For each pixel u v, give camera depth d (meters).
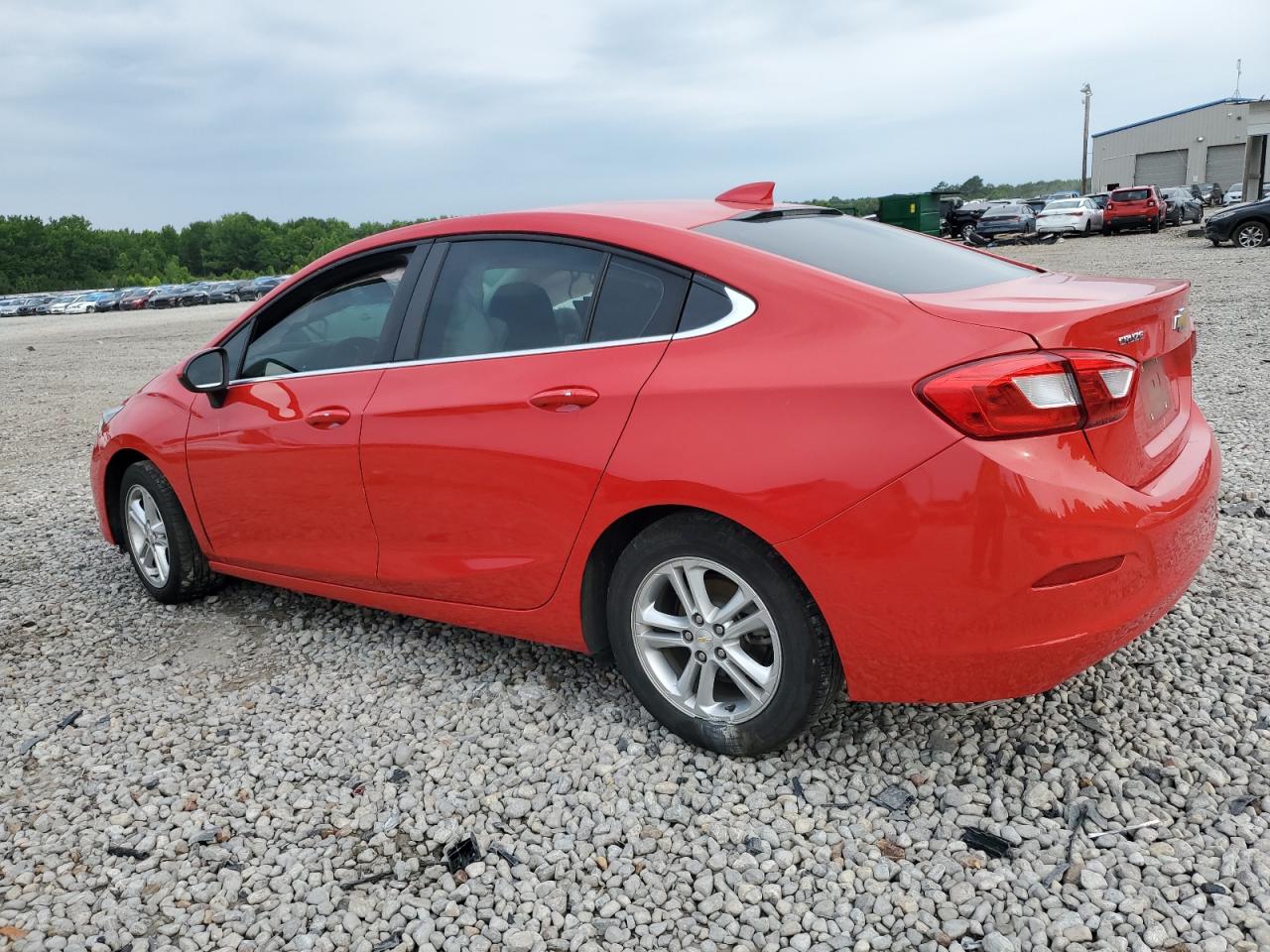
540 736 3.09
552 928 2.29
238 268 181.50
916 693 2.51
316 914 2.38
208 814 2.81
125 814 2.83
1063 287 2.85
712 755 2.89
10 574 5.11
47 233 141.75
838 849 2.47
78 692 3.66
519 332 3.08
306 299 3.73
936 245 3.37
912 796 2.65
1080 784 2.64
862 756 2.83
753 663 2.74
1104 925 2.14
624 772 2.86
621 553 2.91
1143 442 2.59
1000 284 2.91
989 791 2.65
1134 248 25.95
